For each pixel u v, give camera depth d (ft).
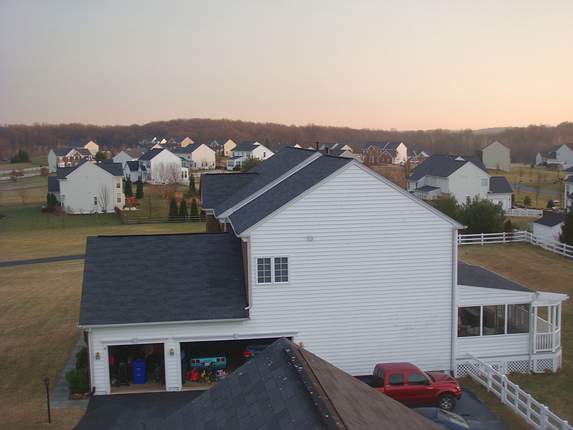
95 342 74.49
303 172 93.56
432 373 72.13
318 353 80.28
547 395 75.31
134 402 72.08
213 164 500.74
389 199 80.02
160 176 389.80
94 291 77.51
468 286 82.48
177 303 77.30
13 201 318.24
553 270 140.36
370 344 81.35
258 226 77.56
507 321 86.74
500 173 443.32
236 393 32.96
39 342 94.63
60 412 69.15
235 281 81.71
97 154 524.93
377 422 30.68
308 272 79.25
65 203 275.59
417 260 81.46
